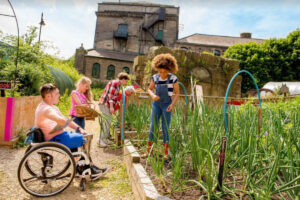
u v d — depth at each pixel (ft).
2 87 13.56
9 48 22.86
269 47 76.28
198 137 7.81
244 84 73.46
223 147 5.86
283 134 6.84
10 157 11.05
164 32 95.71
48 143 7.22
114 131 14.52
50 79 27.17
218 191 6.06
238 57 74.95
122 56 93.04
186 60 39.83
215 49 93.45
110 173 9.71
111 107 13.38
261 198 5.25
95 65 88.22
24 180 7.34
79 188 8.18
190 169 7.75
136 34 97.19
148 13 96.27
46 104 7.87
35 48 26.08
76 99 10.82
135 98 16.67
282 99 20.27
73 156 7.95
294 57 74.13
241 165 6.52
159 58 8.71
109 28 97.81
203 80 40.86
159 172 6.62
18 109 13.66
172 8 95.55
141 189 6.42
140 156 9.20
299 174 5.40
